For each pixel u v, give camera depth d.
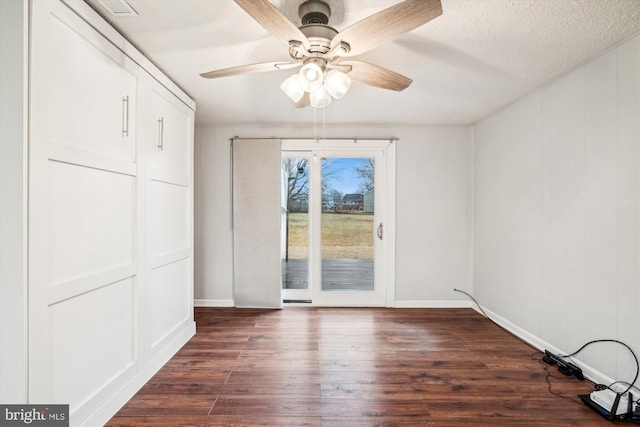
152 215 2.21
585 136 2.18
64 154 1.43
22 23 1.24
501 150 3.18
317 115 3.42
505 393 2.00
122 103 1.87
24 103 1.25
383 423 1.71
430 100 2.93
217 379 2.15
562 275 2.38
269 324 3.21
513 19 1.68
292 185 3.92
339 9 1.61
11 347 1.24
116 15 1.68
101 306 1.70
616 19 1.67
